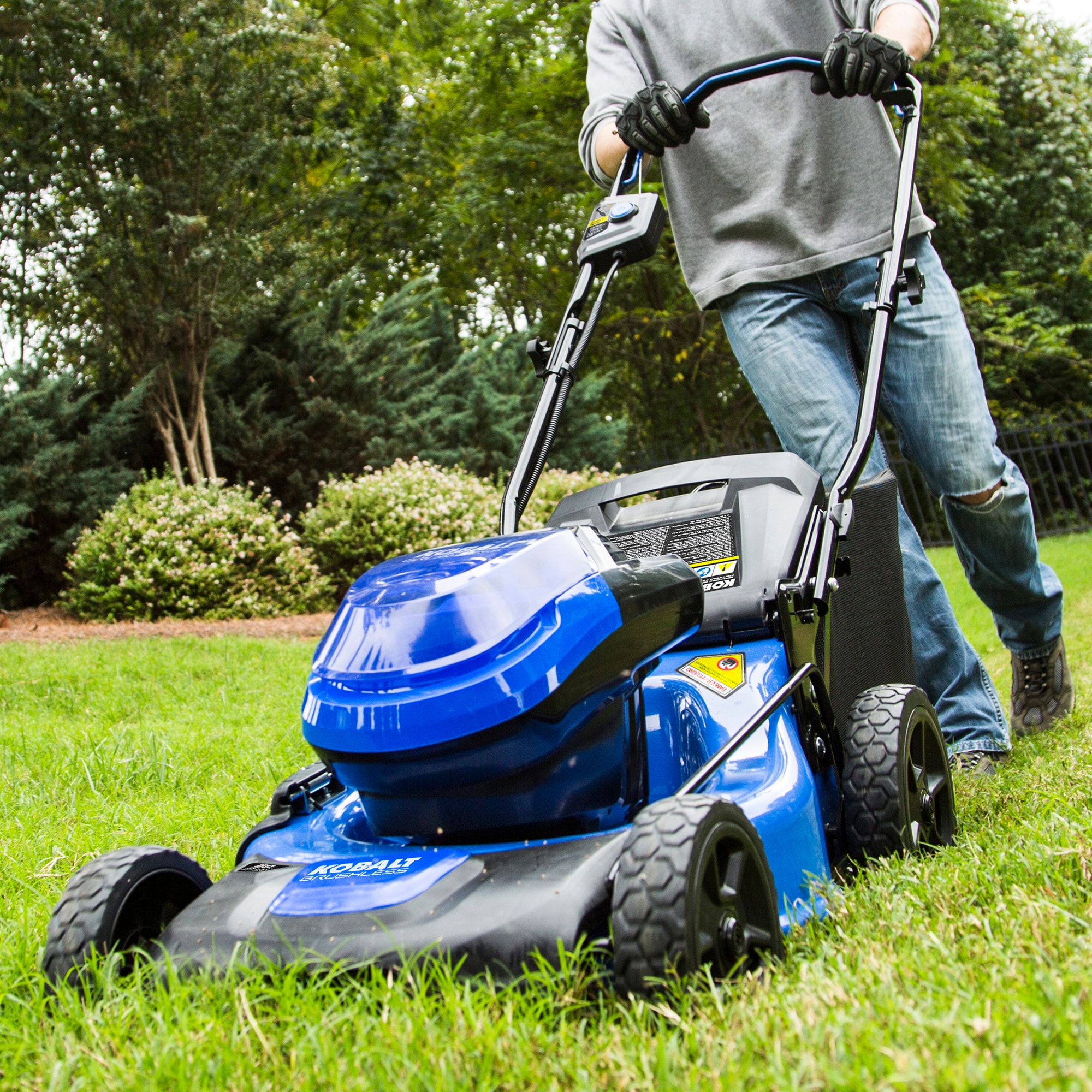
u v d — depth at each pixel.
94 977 1.84
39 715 5.86
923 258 3.38
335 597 11.52
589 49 3.71
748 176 3.41
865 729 2.47
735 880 1.75
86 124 11.92
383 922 1.76
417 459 12.20
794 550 2.66
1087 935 1.70
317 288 15.41
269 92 12.73
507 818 1.97
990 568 3.65
